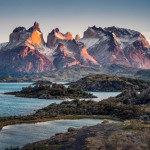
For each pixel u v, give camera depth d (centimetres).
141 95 9175
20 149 3231
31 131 4947
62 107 9100
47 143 3312
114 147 2655
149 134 3034
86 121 6412
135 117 6550
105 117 7075
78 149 2814
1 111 10250
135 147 2570
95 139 3108
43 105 13275
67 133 3859
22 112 9919
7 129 5191
